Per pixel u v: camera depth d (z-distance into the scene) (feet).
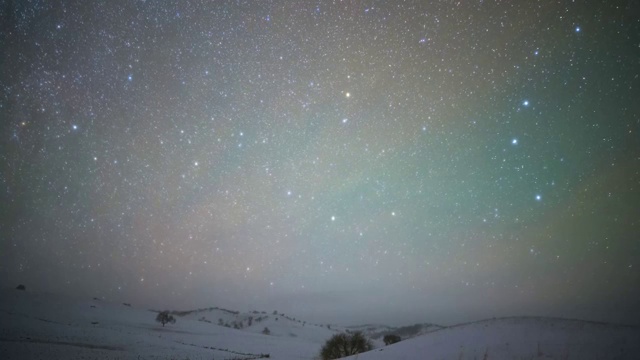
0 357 90.33
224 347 181.47
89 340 134.92
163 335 201.87
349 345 99.50
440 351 58.08
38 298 254.06
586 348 46.65
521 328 61.36
